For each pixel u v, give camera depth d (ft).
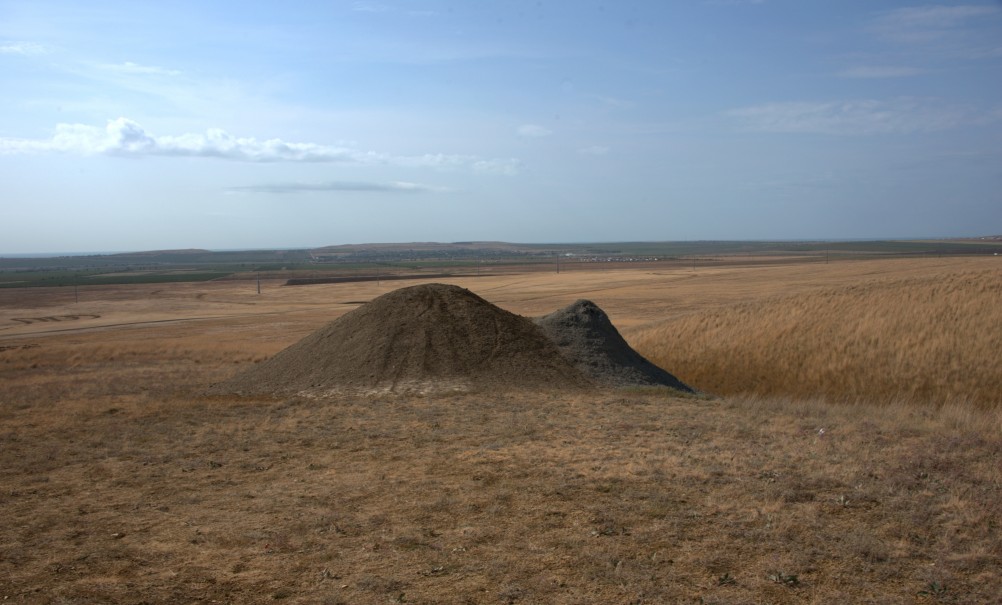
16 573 28.09
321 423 60.70
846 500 34.30
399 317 88.33
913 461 40.65
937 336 103.19
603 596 24.75
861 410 63.67
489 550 29.30
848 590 24.94
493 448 48.49
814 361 107.76
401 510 35.24
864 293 130.82
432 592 25.35
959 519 31.19
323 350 87.10
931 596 24.40
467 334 86.28
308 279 491.72
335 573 27.35
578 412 62.39
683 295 259.39
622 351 92.68
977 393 85.92
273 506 36.73
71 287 458.91
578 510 34.14
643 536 30.35
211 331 204.74
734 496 35.47
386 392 74.43
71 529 33.76
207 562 28.99
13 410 72.38
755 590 24.99
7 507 37.88
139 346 151.53
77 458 49.75
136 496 39.70
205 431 58.59
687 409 63.87
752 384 106.52
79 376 108.78
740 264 541.34
